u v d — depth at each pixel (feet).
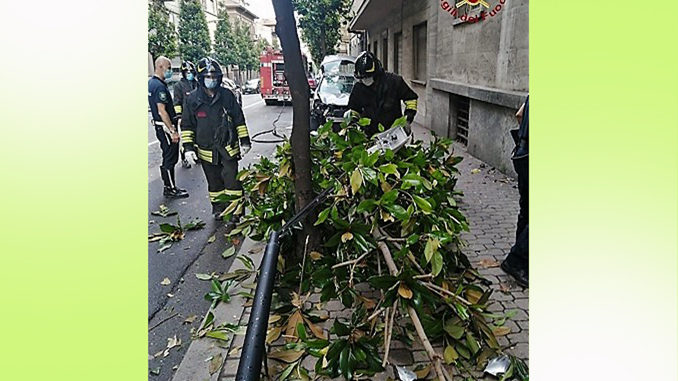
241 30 182.80
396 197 9.23
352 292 9.10
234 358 9.05
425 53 44.65
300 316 9.50
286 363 8.61
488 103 25.82
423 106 44.21
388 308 8.64
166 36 77.15
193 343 9.54
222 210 17.76
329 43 82.33
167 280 12.98
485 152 26.37
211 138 16.65
